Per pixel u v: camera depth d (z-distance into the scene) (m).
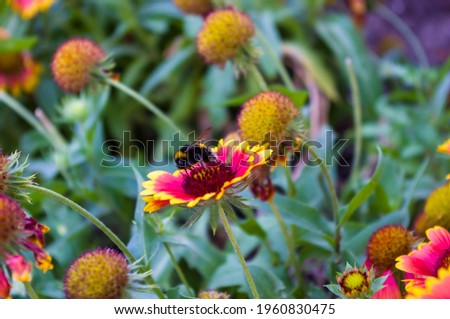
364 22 1.30
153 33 1.21
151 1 1.23
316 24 1.20
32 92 1.16
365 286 0.66
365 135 1.06
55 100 1.14
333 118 1.18
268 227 0.83
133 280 0.67
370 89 1.15
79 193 0.93
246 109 0.73
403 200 0.88
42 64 1.17
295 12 1.22
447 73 1.08
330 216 0.88
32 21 1.20
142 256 0.70
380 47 1.35
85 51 0.82
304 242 0.79
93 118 0.90
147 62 1.21
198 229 0.91
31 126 1.17
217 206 0.66
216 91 1.10
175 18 1.19
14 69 1.05
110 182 0.94
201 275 0.87
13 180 0.67
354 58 1.16
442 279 0.64
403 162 0.99
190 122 1.17
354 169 0.88
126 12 1.16
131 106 1.17
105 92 0.89
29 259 0.70
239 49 0.81
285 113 0.72
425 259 0.67
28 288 0.66
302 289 0.77
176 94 1.18
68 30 1.21
